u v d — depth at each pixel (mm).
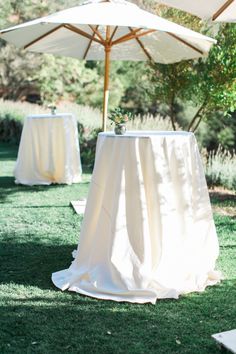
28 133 7324
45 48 6176
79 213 5488
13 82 18484
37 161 7340
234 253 4156
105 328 2738
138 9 4742
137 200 3172
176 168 3238
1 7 15930
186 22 7445
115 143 3242
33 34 5609
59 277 3482
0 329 2709
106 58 5648
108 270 3260
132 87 17719
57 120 7277
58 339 2600
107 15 4211
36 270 3689
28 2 15914
